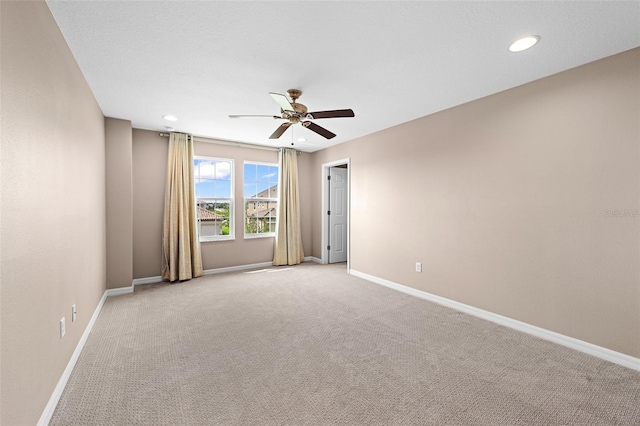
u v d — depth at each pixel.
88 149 2.68
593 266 2.31
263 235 5.65
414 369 2.11
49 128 1.68
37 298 1.50
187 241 4.59
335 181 6.09
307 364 2.17
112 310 3.27
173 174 4.51
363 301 3.61
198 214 4.97
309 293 3.93
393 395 1.81
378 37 2.00
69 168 2.07
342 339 2.59
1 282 1.16
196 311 3.25
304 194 6.22
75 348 2.21
